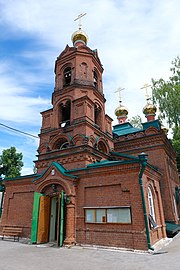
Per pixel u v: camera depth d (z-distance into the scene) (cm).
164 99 2950
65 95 1769
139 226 1011
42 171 1585
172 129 2817
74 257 884
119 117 2950
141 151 1975
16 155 3681
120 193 1132
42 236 1281
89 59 1920
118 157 1755
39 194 1376
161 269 666
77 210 1236
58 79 1922
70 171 1338
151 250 940
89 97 1745
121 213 1094
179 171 2578
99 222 1140
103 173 1218
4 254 966
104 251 998
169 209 1645
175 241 1235
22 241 1348
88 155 1420
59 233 1166
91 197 1220
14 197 1627
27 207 1514
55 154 1566
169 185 1738
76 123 1559
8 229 1525
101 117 1839
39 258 874
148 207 1105
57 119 1742
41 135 1761
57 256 909
